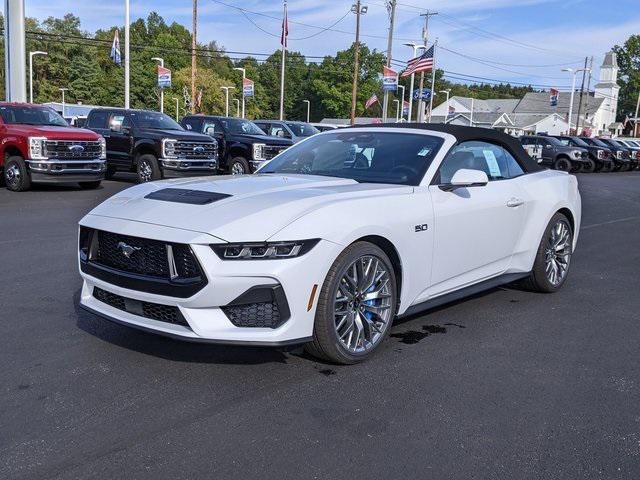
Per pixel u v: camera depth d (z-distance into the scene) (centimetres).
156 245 359
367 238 399
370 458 291
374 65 10006
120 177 1830
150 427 314
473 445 306
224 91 9856
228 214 362
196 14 4366
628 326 514
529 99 9525
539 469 287
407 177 461
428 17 4384
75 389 355
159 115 1689
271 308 356
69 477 268
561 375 401
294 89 12319
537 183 573
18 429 309
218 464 281
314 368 396
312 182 437
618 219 1292
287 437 307
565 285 656
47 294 545
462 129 520
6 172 1347
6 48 1919
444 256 460
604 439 317
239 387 363
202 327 349
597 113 9262
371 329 409
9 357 400
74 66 9575
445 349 441
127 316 380
